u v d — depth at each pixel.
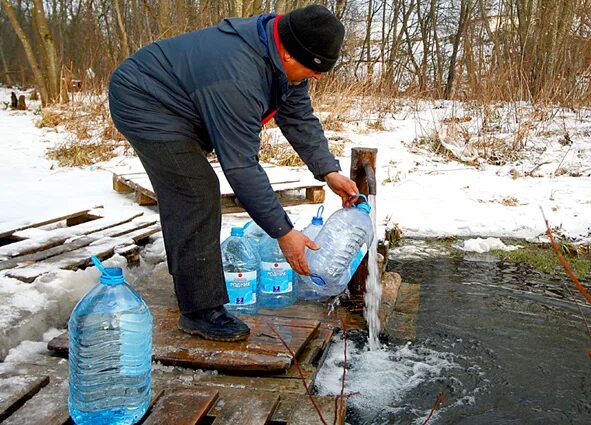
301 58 2.72
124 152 9.75
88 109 12.80
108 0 26.03
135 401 2.42
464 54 13.52
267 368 2.90
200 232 3.05
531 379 3.31
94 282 3.88
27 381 2.62
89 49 16.34
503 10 18.66
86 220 5.58
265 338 3.22
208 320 3.17
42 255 4.12
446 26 23.72
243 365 2.90
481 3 17.86
